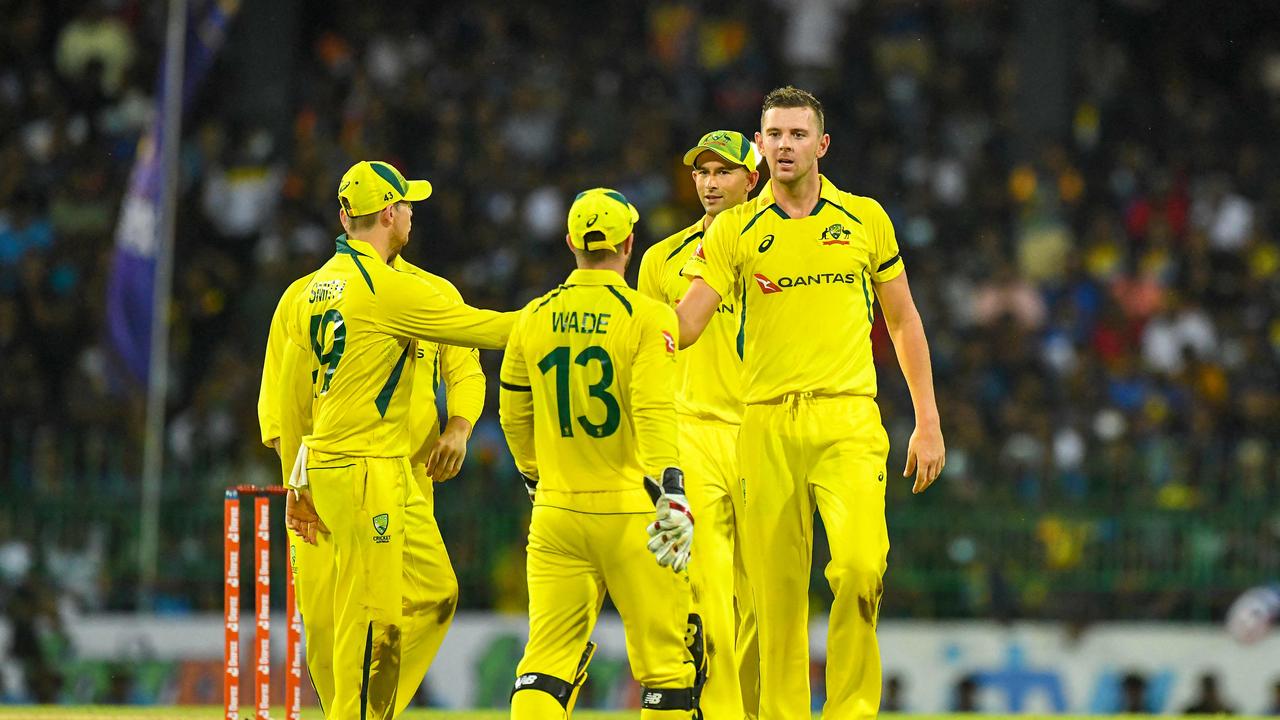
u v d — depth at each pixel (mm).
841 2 85250
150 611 56062
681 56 83875
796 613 27219
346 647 27266
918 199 79375
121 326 54594
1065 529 57625
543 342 25297
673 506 24406
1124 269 75938
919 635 53875
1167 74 86750
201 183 76188
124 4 81812
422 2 85188
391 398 27516
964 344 70125
